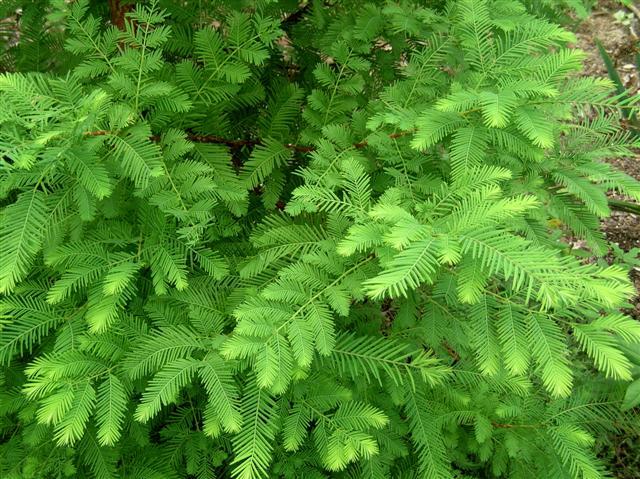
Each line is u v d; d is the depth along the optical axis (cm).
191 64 63
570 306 50
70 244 58
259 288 63
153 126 62
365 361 64
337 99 66
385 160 63
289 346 54
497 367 51
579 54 53
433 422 65
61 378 56
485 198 49
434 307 66
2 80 51
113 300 57
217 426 56
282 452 67
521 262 45
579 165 61
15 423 66
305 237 62
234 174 66
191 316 61
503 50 56
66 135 50
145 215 62
